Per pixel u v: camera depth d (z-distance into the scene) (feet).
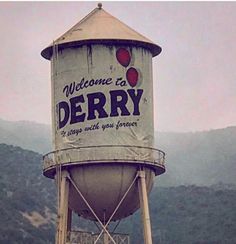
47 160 157.17
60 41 155.22
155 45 158.51
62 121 154.20
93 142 151.33
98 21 158.30
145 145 153.69
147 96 155.94
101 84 152.66
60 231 150.20
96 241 152.76
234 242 393.50
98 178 150.92
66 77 154.51
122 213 157.69
